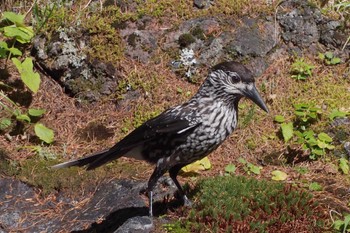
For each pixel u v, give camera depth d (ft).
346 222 24.43
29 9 35.40
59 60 33.06
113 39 33.32
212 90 25.34
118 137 31.32
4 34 33.22
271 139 30.86
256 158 30.25
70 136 31.45
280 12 34.58
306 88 32.58
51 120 32.07
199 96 25.52
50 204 28.22
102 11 34.17
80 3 34.83
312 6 34.68
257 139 30.86
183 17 34.27
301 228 24.58
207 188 26.50
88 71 32.89
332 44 34.06
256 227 24.25
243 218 24.80
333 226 24.89
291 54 33.86
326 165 29.53
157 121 25.11
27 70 31.30
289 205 25.52
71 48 33.14
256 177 29.04
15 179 29.09
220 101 25.26
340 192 27.63
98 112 32.35
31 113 31.48
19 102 32.58
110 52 33.09
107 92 32.71
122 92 32.55
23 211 27.91
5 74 33.30
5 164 29.55
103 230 26.35
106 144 31.01
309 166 29.71
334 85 32.73
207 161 29.55
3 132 31.37
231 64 25.32
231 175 28.55
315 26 34.32
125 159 30.25
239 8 34.50
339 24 34.32
